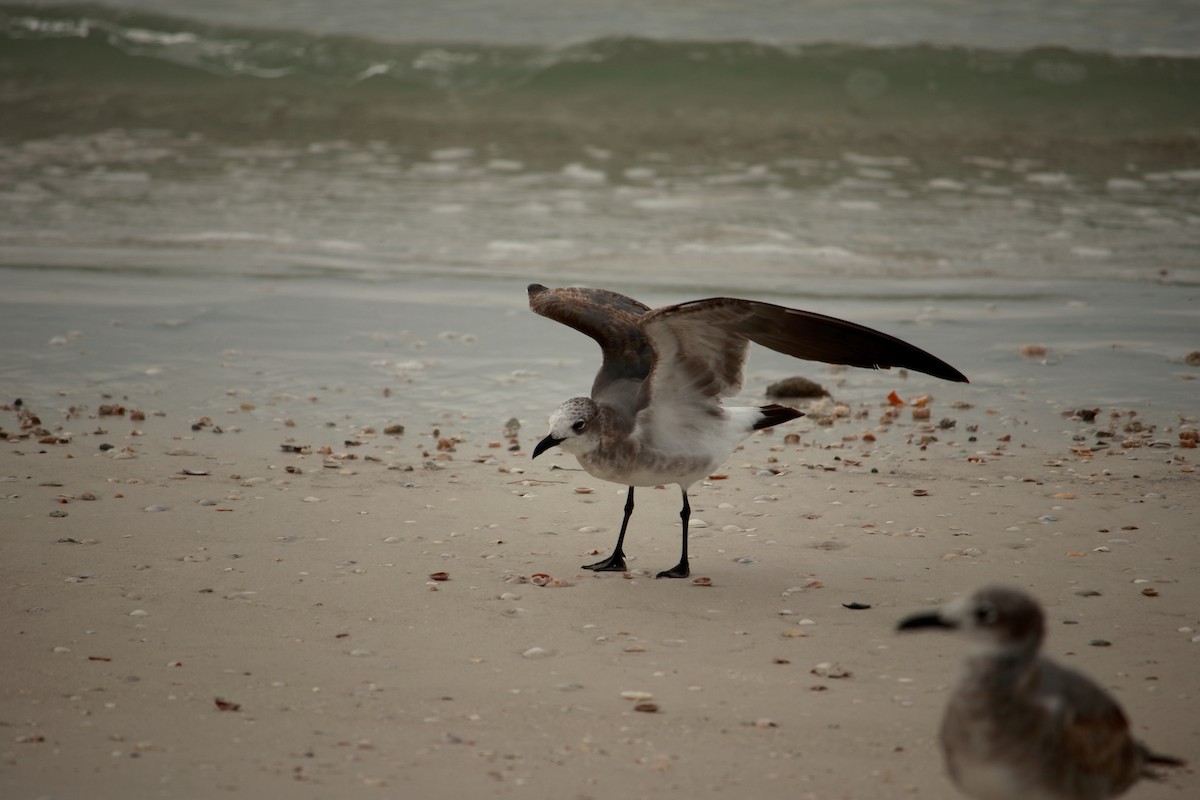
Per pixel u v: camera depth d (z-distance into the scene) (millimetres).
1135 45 34750
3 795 6309
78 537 10344
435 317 17391
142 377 14938
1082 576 9648
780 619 8969
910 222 22312
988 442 13117
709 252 20516
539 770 6758
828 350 9398
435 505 11383
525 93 31438
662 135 28609
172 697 7582
